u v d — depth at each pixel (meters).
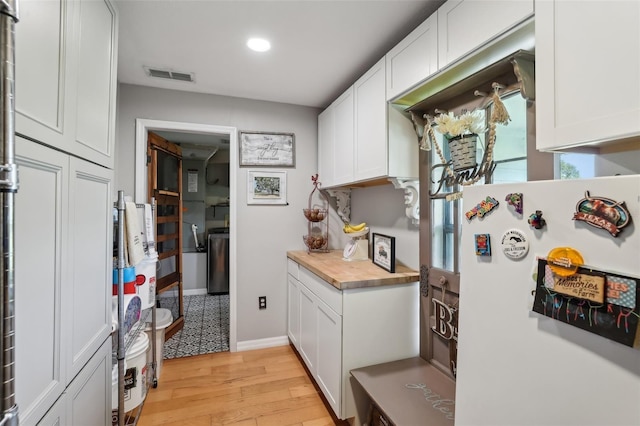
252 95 2.69
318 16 1.58
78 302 1.00
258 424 1.80
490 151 1.30
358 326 1.71
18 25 0.69
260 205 2.82
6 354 0.54
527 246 0.76
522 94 1.11
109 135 1.27
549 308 0.70
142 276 1.97
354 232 2.33
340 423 1.81
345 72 2.24
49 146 0.82
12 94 0.54
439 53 1.36
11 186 0.53
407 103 1.78
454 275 1.58
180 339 2.98
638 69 0.67
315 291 2.10
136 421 1.78
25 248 0.73
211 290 4.50
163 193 3.01
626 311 0.57
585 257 0.65
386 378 1.59
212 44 1.86
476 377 0.90
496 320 0.84
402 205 2.12
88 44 1.06
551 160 1.08
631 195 0.58
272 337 2.87
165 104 2.54
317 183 2.92
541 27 0.88
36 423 0.76
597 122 0.74
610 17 0.72
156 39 1.80
